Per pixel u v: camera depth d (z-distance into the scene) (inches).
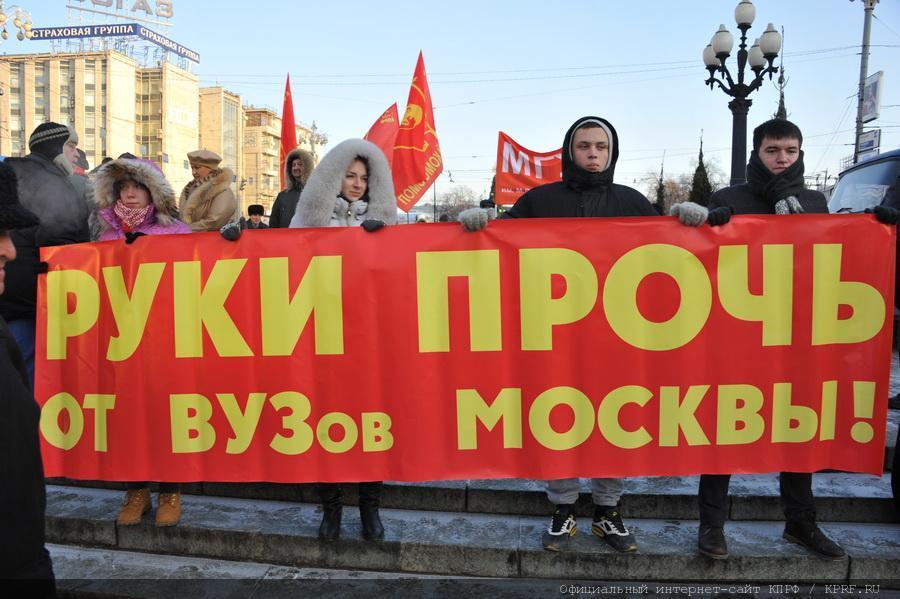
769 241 116.0
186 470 124.1
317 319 120.8
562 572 117.6
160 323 124.3
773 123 122.6
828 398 116.4
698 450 117.3
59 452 129.9
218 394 123.2
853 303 115.6
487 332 118.9
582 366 117.8
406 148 256.5
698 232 116.4
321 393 120.9
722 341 116.7
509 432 119.4
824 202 127.0
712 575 115.6
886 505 129.5
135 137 2716.5
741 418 117.1
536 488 136.3
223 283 122.9
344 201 133.0
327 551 122.8
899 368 229.0
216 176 201.6
